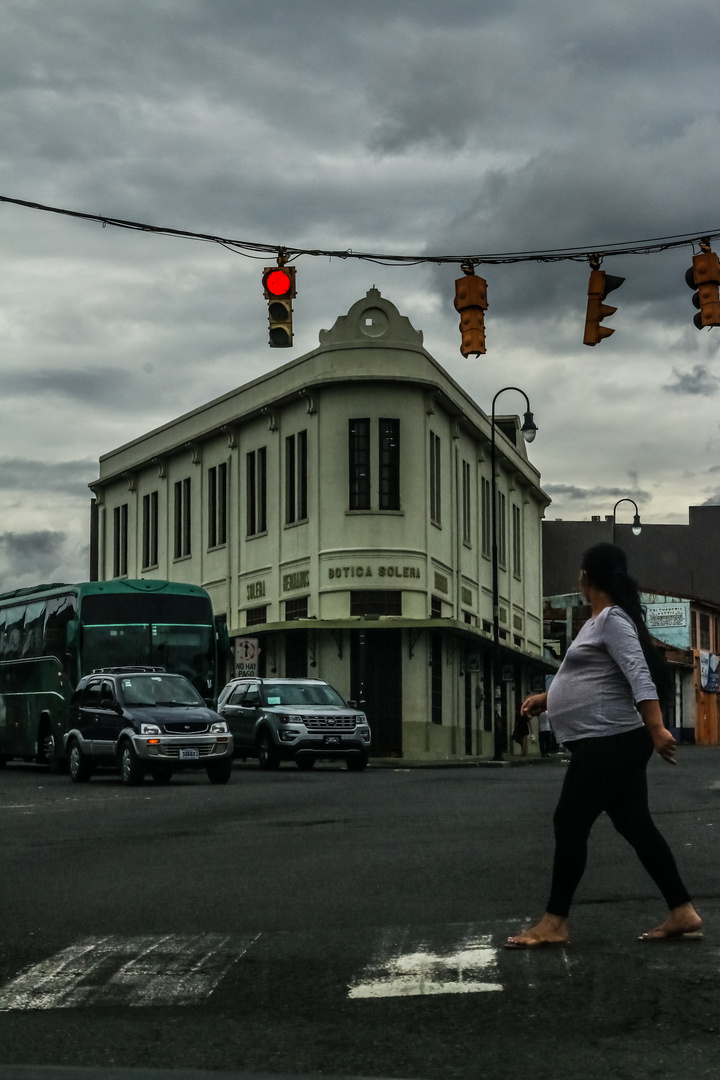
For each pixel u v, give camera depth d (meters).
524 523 57.41
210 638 29.53
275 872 10.70
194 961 7.24
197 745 23.23
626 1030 5.56
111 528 57.50
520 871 10.30
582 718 7.07
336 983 6.62
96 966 7.18
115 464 56.84
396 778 24.72
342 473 42.25
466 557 47.47
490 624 50.56
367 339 42.28
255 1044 5.55
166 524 52.53
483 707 48.94
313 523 42.81
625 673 6.96
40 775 28.80
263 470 46.41
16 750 31.69
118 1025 5.93
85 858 12.06
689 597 78.00
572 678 7.12
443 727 43.44
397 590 41.84
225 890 9.81
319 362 42.91
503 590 53.12
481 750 48.03
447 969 6.79
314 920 8.42
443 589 44.47
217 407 48.84
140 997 6.46
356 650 41.81
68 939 8.01
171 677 25.19
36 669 30.80
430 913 8.53
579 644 7.13
